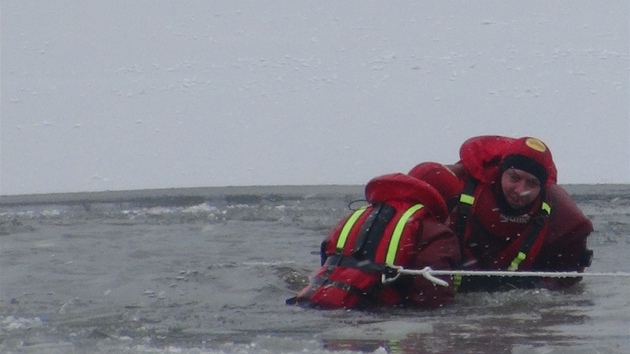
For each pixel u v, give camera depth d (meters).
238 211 26.48
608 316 15.37
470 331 14.21
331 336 13.95
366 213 16.75
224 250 21.48
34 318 15.43
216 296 17.19
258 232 23.66
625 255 20.94
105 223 24.95
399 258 15.98
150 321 15.23
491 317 15.30
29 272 19.31
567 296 17.14
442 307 16.11
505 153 17.27
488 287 17.47
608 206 26.72
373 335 13.95
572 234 17.62
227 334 14.23
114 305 16.52
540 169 16.89
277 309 16.05
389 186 16.67
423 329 14.36
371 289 15.98
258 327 14.70
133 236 23.14
